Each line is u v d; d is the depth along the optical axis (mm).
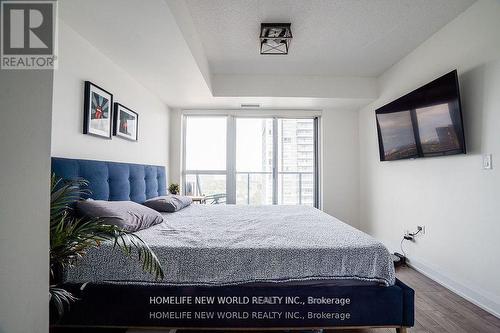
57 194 1185
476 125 1907
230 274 1294
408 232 2750
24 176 691
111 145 2264
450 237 2150
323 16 2133
